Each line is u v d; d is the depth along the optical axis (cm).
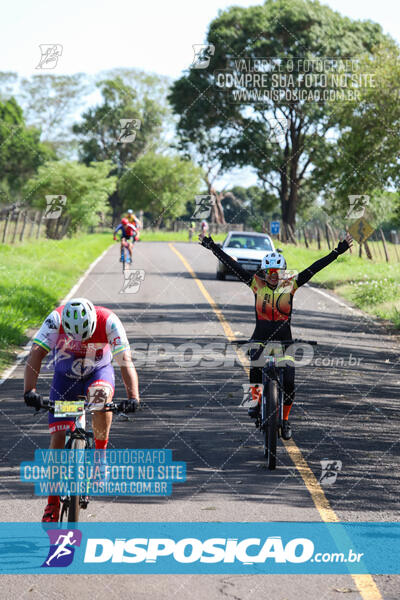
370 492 1535
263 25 10788
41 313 4416
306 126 11131
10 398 2428
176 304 4809
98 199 12219
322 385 2680
